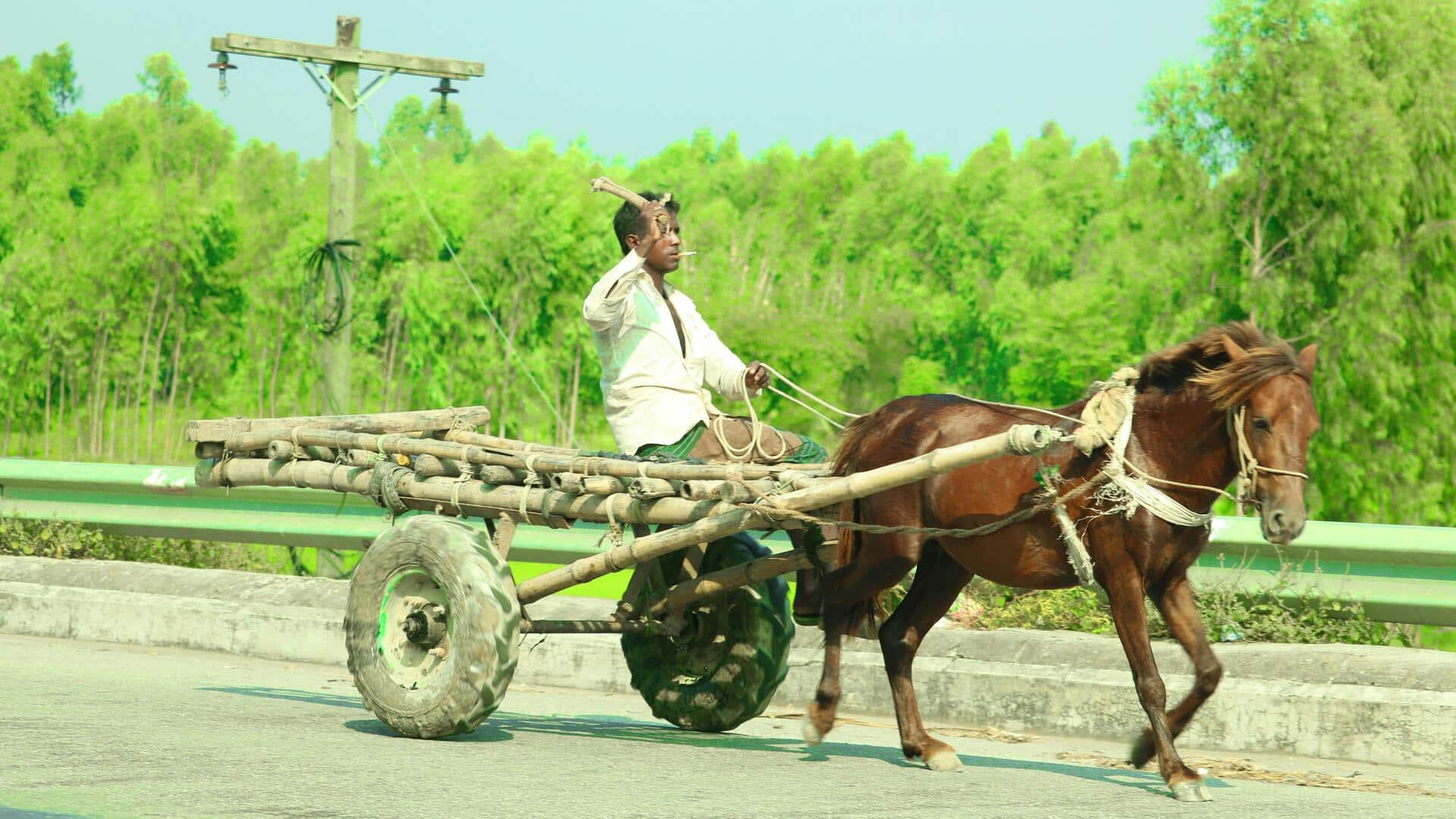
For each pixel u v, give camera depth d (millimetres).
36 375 111375
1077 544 8273
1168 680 10219
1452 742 9242
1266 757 9766
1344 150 42250
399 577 9117
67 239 115250
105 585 14625
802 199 173500
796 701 11672
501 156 109875
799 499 8539
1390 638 12344
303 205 127438
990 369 127438
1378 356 41281
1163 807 7559
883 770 8562
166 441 110000
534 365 101438
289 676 12336
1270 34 44156
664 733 10031
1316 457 42344
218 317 115000
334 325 21078
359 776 7527
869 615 9422
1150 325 48062
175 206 111562
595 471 9141
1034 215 142500
